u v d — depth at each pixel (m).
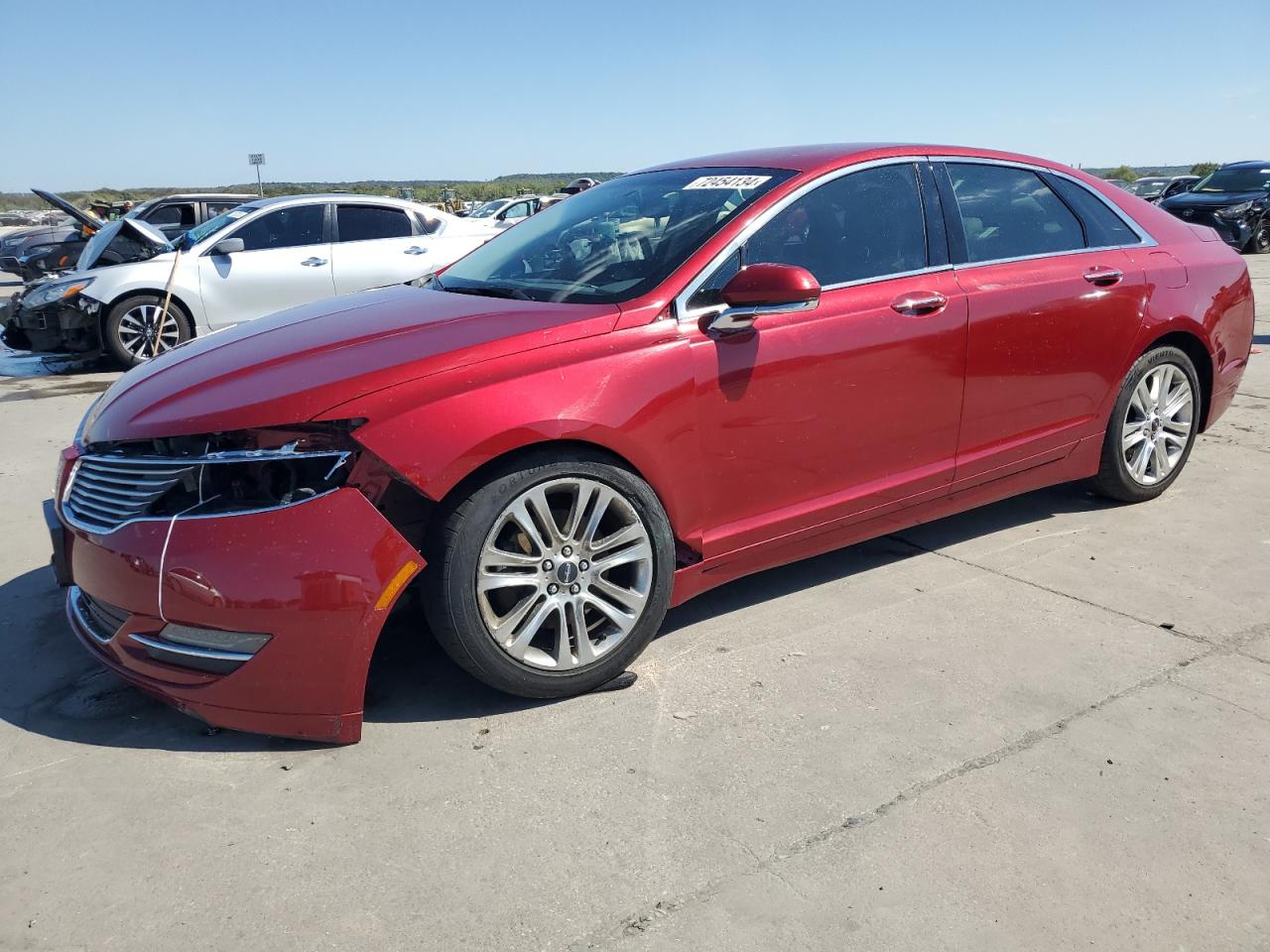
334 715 2.51
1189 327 4.19
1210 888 2.05
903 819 2.27
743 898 2.03
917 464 3.48
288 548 2.40
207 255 8.68
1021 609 3.38
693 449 2.90
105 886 2.09
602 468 2.72
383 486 2.47
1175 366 4.25
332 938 1.94
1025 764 2.48
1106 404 4.05
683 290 2.91
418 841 2.22
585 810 2.32
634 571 2.86
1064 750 2.54
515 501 2.60
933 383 3.41
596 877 2.10
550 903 2.03
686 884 2.07
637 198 3.58
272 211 8.93
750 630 3.26
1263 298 10.98
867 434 3.29
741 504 3.08
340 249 9.12
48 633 3.32
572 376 2.67
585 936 1.93
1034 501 4.52
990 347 3.54
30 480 5.15
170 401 2.62
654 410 2.79
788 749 2.56
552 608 2.71
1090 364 3.90
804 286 2.70
